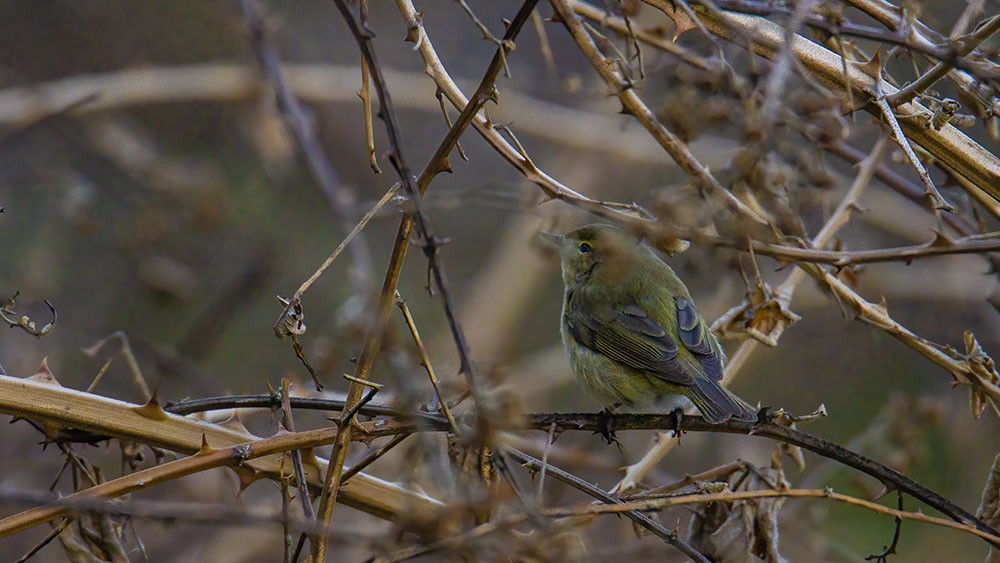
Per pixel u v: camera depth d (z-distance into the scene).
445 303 5.82
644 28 9.02
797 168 8.54
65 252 14.48
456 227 17.45
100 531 7.84
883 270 15.73
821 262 7.38
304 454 7.59
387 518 7.71
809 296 15.40
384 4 17.16
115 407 7.23
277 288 15.25
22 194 14.45
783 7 7.98
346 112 16.55
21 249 14.06
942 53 7.12
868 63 7.98
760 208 8.23
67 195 14.26
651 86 9.70
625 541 11.60
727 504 8.39
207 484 12.63
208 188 14.82
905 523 14.04
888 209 15.83
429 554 6.54
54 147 14.91
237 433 7.38
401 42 17.08
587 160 16.73
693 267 9.09
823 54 8.02
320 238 15.52
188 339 14.15
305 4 17.05
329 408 7.61
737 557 8.20
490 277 16.78
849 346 15.54
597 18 8.61
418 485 7.93
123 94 14.57
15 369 12.78
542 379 16.56
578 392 16.83
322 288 15.28
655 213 7.36
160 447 7.38
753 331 8.69
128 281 14.55
